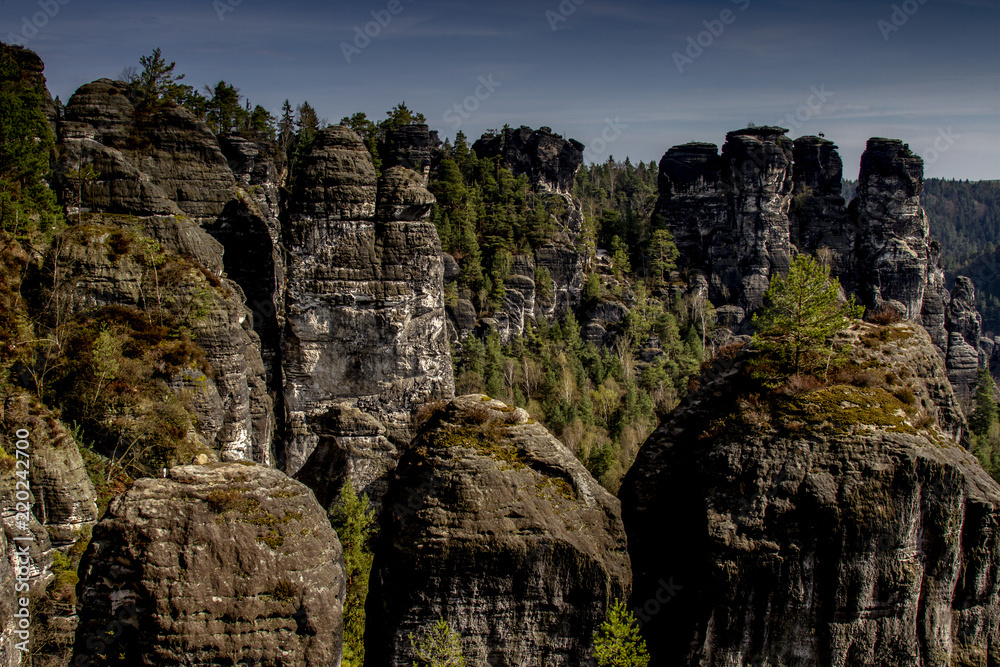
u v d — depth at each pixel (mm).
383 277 44844
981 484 28859
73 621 24969
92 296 36062
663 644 30172
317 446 43719
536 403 96688
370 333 44969
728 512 29297
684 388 110188
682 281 139750
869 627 28312
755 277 136375
